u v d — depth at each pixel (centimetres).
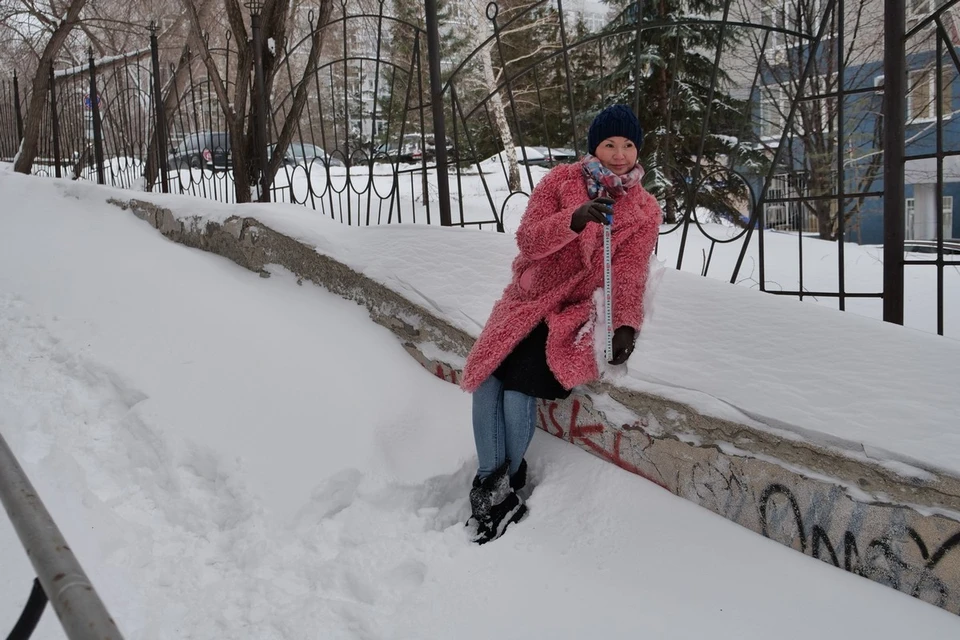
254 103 654
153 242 528
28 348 390
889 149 321
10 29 1399
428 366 362
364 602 246
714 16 885
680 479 266
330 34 1025
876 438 222
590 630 224
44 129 976
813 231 912
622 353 261
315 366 352
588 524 268
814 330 263
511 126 1535
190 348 368
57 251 513
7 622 204
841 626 211
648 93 916
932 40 927
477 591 246
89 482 290
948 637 200
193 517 277
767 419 243
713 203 877
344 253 414
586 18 1866
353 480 292
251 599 240
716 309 286
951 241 590
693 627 220
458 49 1638
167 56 1369
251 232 466
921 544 211
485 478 277
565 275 279
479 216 847
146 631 217
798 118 866
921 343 244
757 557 239
